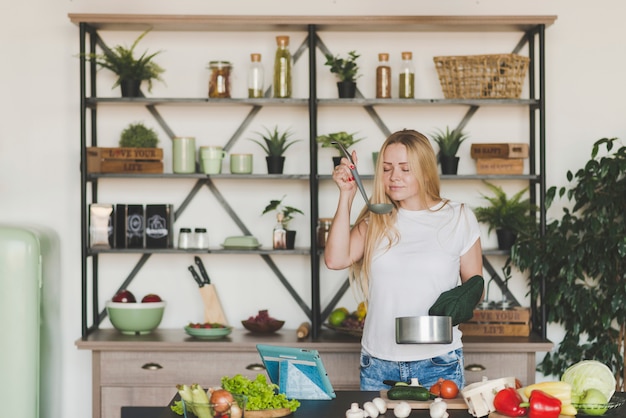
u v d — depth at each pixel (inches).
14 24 172.9
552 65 173.5
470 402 97.0
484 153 165.8
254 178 164.1
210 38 173.9
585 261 163.0
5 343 153.6
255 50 174.1
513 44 173.0
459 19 162.2
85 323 162.6
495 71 162.4
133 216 167.0
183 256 175.6
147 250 164.1
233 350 157.5
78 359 175.3
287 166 174.2
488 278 174.4
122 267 175.6
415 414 97.7
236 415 92.0
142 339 160.7
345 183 119.3
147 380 158.7
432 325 104.5
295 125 174.2
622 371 164.7
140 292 175.6
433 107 173.6
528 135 173.8
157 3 173.8
